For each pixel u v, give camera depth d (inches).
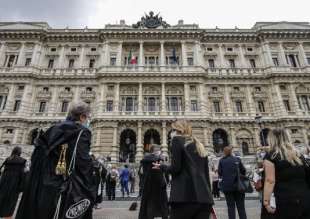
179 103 1942.7
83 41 2250.2
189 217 214.7
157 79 1975.9
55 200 181.3
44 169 192.5
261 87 2064.5
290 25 2276.1
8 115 1882.4
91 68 2101.4
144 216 396.8
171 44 2186.3
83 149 197.5
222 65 2155.5
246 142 1898.4
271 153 234.8
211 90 2049.7
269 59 2129.7
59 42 2244.1
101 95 1911.9
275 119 1921.8
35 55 2106.3
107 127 1809.8
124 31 2135.8
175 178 234.5
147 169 419.8
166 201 409.1
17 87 1999.3
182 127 255.1
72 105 231.5
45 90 2043.6
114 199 829.8
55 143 195.3
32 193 186.5
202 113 1860.2
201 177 226.4
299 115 1900.8
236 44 2263.8
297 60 2166.6
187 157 232.4
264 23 2329.0
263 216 247.3
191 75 1972.2
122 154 1854.1
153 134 1934.1
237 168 414.3
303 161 232.1
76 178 190.5
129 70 2001.7
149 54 2164.1
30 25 2235.5
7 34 2155.5
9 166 434.0
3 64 2096.5
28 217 181.0
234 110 1990.7
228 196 411.8
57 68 2097.7
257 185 387.2
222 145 1925.4
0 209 409.7
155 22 2255.2
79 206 182.5
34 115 1943.9
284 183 219.9
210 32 2240.4
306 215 207.5
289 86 2016.5
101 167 542.9
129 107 1930.4
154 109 1925.4
